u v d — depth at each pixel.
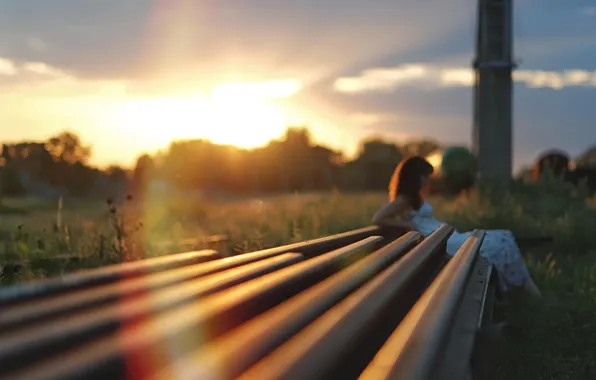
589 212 12.17
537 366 4.24
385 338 2.35
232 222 10.75
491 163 16.78
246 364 1.35
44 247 6.71
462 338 1.84
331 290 2.10
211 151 51.94
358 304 1.83
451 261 2.98
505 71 17.03
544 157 21.55
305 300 1.95
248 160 59.47
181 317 1.55
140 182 12.32
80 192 66.31
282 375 1.24
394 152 81.38
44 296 1.68
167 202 11.73
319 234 8.94
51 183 73.88
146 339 1.30
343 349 1.45
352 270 2.50
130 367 1.21
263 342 1.50
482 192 14.99
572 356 4.52
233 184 54.69
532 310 5.77
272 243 7.89
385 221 6.33
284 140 72.44
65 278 1.85
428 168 6.56
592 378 4.09
